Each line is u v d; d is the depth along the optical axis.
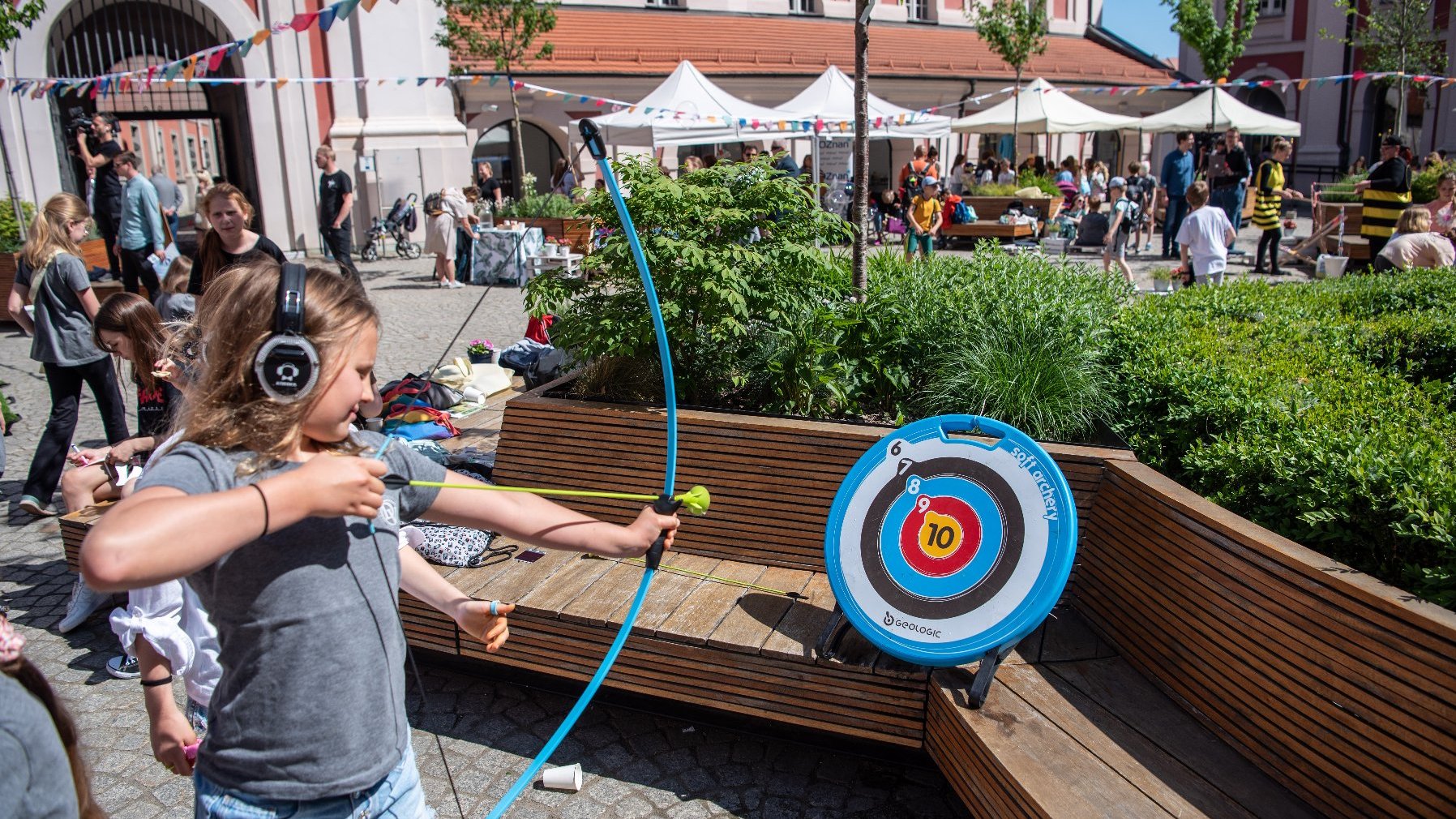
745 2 25.00
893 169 26.19
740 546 3.63
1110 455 3.21
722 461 3.64
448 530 3.64
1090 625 3.07
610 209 4.10
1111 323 4.43
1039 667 2.86
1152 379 3.85
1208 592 2.60
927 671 2.82
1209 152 19.02
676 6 24.61
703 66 21.95
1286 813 2.24
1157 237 19.03
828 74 15.61
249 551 1.56
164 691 2.17
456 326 10.62
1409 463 2.73
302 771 1.61
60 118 15.70
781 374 4.02
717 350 4.23
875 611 2.90
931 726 2.81
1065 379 3.76
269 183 17.16
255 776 1.62
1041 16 21.66
